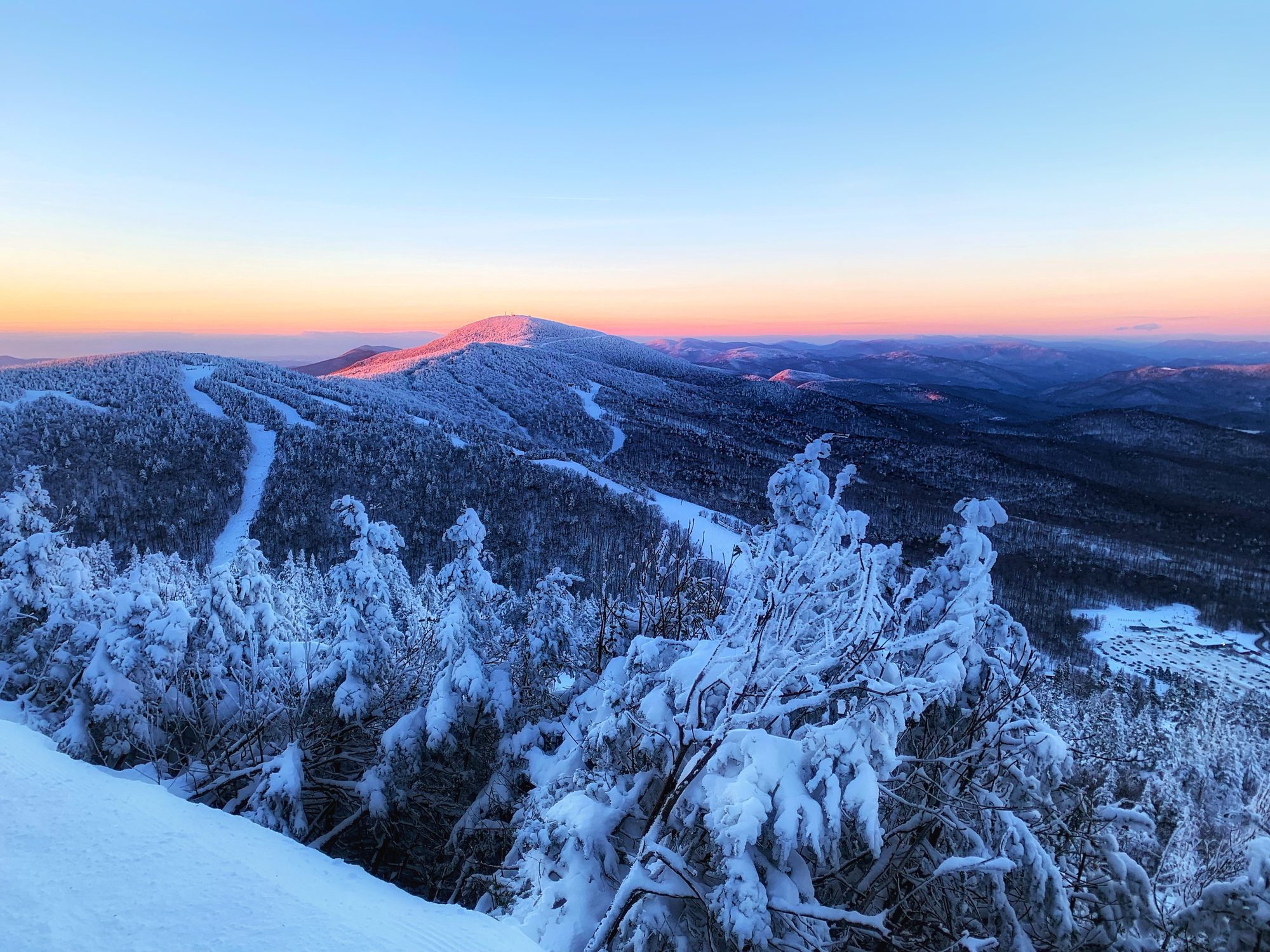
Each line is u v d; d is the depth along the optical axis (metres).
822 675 6.51
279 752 11.88
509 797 9.92
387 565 13.66
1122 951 5.78
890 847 6.15
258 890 4.50
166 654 11.00
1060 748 6.18
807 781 4.89
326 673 11.20
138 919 3.87
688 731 5.64
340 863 6.53
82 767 7.09
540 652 10.74
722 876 5.55
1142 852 8.80
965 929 5.85
